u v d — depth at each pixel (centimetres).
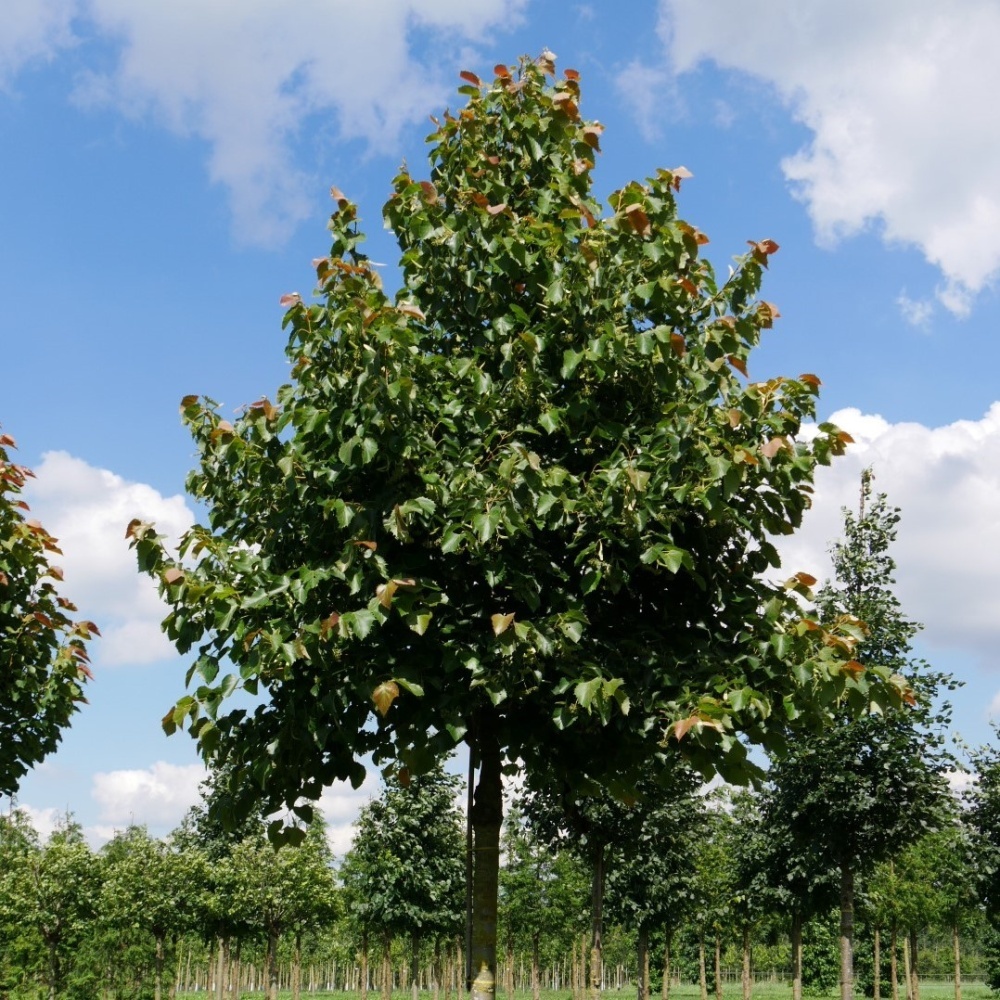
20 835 4266
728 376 634
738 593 678
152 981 3644
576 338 666
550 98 733
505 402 657
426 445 623
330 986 7475
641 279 671
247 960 5297
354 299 609
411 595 575
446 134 750
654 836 2019
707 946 4606
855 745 1430
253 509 695
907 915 3167
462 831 2575
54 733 909
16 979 2997
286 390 694
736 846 2175
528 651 585
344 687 609
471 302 689
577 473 663
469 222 678
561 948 3806
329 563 621
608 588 661
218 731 632
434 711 621
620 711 620
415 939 2481
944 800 1411
